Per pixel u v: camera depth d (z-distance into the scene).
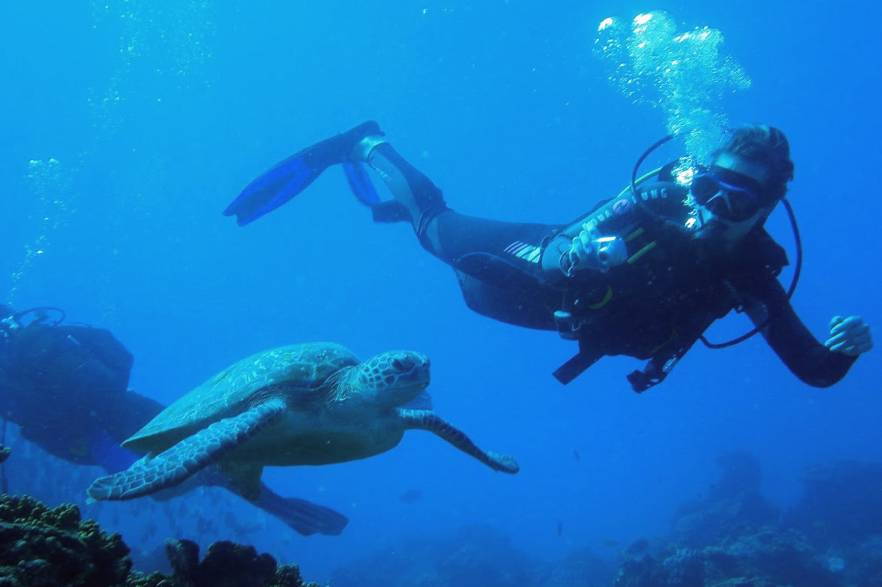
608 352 4.32
